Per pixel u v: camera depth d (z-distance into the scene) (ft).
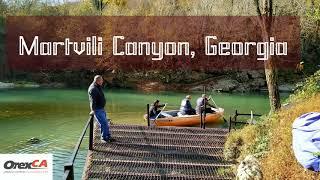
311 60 113.29
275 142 26.55
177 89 122.11
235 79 122.83
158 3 132.67
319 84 34.63
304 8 99.55
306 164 19.89
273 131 28.35
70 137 53.57
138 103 88.89
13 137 53.47
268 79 35.63
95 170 28.27
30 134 55.36
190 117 57.11
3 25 142.31
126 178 27.20
